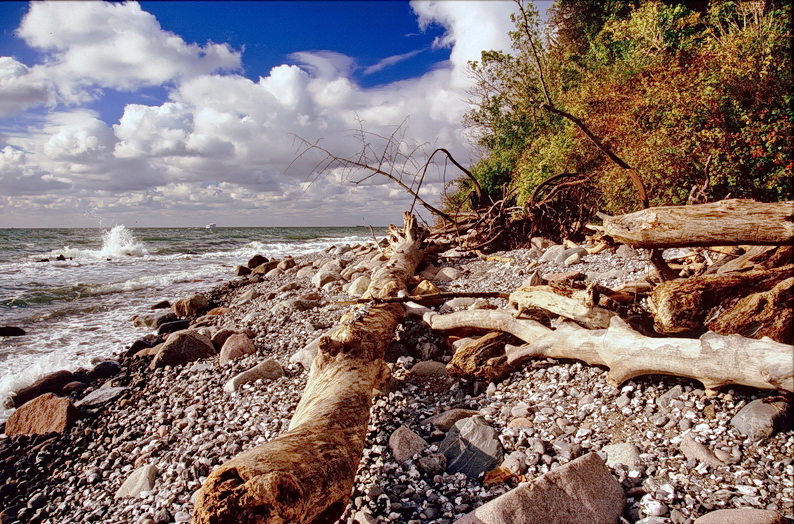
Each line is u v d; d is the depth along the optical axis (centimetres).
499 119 1578
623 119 886
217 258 2045
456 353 432
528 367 422
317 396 327
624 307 429
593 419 333
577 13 1633
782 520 214
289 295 885
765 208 338
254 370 489
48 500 351
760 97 768
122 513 314
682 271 511
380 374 406
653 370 333
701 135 753
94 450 416
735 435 285
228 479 212
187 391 505
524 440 321
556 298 433
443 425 354
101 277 1407
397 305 536
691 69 823
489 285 691
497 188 1498
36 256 1986
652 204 844
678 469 270
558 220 1017
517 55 1523
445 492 283
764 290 347
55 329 823
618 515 243
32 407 479
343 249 1620
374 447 339
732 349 291
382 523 260
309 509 219
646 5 1061
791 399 288
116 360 657
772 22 886
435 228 1283
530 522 230
